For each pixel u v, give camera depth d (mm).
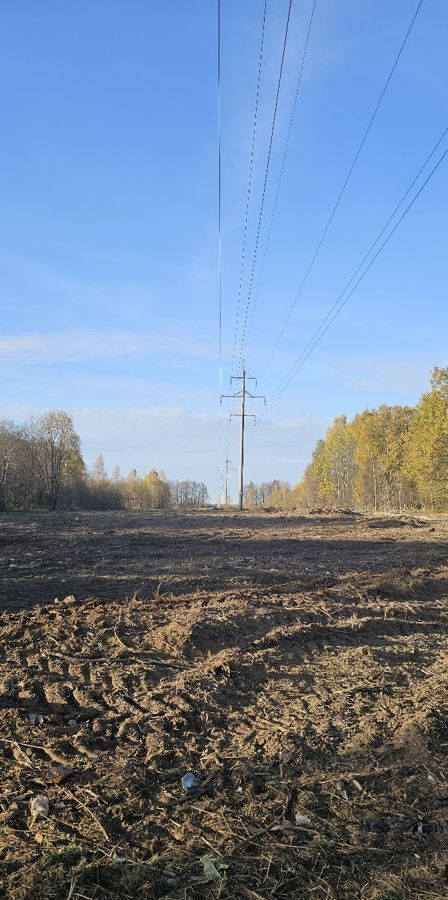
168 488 104062
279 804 4055
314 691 6168
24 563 14094
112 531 24406
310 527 28984
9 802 3979
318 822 3879
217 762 4582
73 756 4617
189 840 3637
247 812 3945
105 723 5164
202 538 22016
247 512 48406
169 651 6938
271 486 143875
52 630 7566
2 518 36812
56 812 3895
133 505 90250
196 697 5715
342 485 75062
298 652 7227
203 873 3346
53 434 62938
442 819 3953
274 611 8531
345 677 6586
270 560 15242
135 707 5508
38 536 21703
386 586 11008
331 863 3484
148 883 3236
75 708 5473
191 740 4922
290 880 3328
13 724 5074
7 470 54969
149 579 11664
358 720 5461
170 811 3945
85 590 10445
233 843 3609
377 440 65562
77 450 67188
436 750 4953
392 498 64500
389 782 4406
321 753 4812
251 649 7090
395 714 5629
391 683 6477
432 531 26469
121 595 9938
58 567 13469
